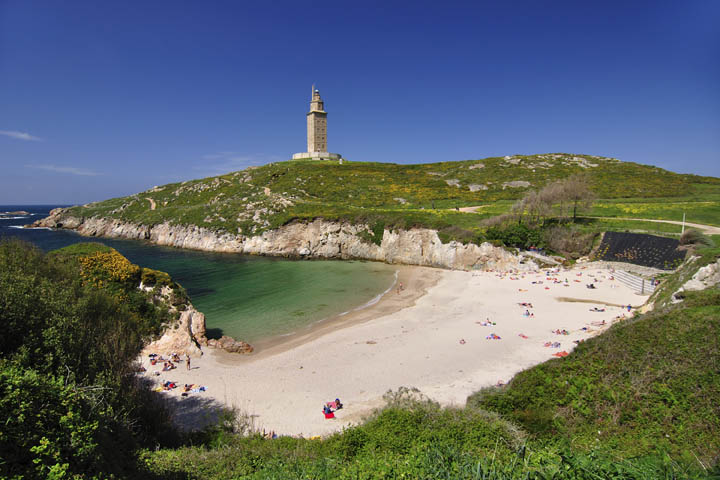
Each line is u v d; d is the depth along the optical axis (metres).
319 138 145.38
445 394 18.77
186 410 18.38
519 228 55.47
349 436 11.74
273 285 47.41
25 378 7.57
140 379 18.17
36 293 14.40
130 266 28.69
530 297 38.19
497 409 13.58
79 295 19.25
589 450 8.45
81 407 8.25
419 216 67.38
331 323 33.09
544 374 15.54
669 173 97.00
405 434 11.22
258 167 131.50
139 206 108.38
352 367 23.48
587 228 56.34
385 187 101.44
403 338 28.33
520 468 6.90
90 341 14.41
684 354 13.86
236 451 11.17
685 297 20.84
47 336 12.30
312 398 19.67
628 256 46.66
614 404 12.41
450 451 8.52
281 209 82.25
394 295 42.41
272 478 8.73
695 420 10.73
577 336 26.72
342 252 70.75
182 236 83.88
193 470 9.49
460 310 35.03
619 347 15.73
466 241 56.44
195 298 40.97
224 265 61.88
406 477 7.81
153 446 11.70
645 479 6.19
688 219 57.94
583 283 41.97
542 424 11.91
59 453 6.52
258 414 18.02
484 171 110.69
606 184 88.56
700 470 6.68
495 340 26.94
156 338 26.48
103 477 7.03
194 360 25.22
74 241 86.50
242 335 30.48
